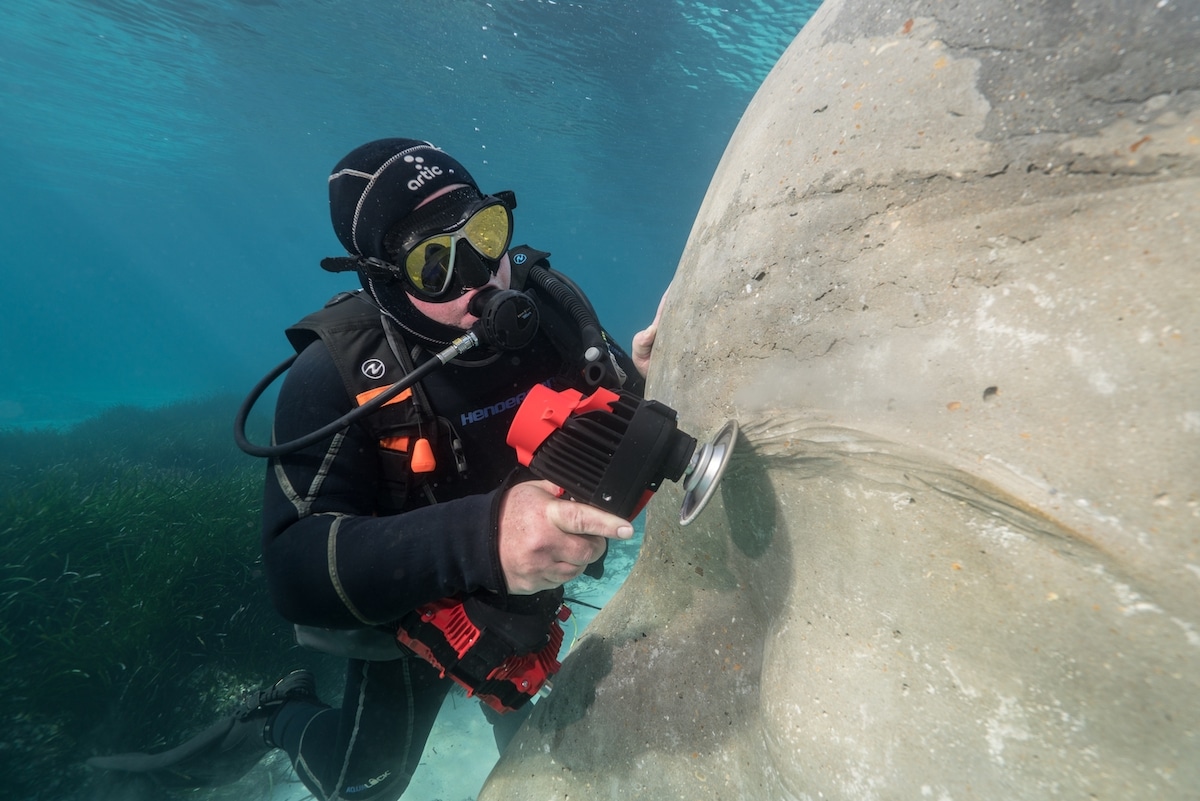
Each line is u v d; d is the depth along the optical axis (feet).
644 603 4.32
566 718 4.29
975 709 2.23
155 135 75.25
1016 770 2.14
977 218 2.31
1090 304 2.02
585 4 41.55
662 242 127.13
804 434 2.69
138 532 15.40
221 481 20.16
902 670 2.43
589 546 3.41
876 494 2.47
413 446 5.31
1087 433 1.96
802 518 2.85
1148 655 1.87
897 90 2.58
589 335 5.88
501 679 4.42
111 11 45.14
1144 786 1.92
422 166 5.43
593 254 179.93
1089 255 2.06
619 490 3.10
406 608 3.90
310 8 44.91
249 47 51.08
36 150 86.17
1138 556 1.86
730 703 3.57
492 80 55.11
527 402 3.56
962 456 2.19
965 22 2.45
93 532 15.16
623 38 45.75
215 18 46.24
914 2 2.63
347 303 5.91
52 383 128.67
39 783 10.19
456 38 48.26
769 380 2.86
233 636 13.19
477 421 5.86
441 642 4.41
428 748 11.32
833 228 2.69
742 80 50.31
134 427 38.91
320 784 7.75
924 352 2.34
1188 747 1.84
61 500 16.33
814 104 2.91
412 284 5.34
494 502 3.60
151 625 12.33
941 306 2.33
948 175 2.39
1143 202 1.99
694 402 3.34
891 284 2.47
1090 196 2.09
